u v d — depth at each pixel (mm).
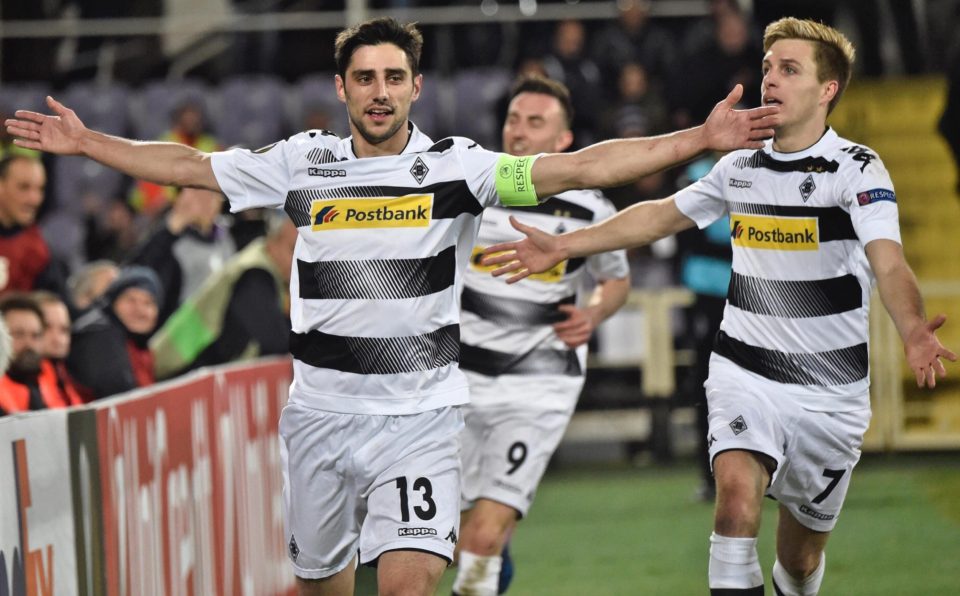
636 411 37438
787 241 13852
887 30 43438
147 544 14312
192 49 45781
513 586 21703
